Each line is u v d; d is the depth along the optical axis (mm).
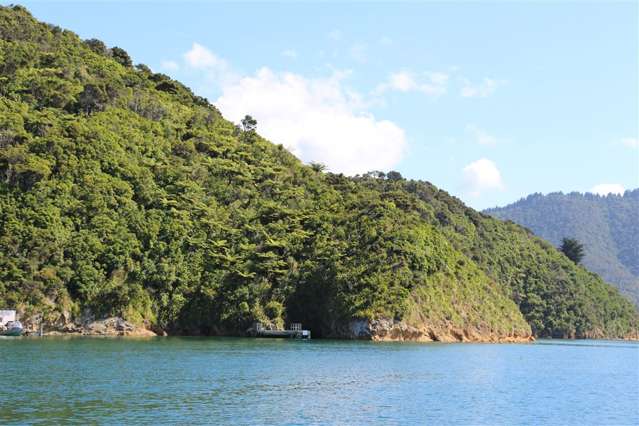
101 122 171250
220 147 199500
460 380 75750
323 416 50844
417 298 156500
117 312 138875
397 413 53312
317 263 160750
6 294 127125
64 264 135750
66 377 65312
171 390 59844
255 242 164500
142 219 150875
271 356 97375
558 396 66375
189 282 151000
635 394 70000
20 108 160750
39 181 141750
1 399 52219
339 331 153750
